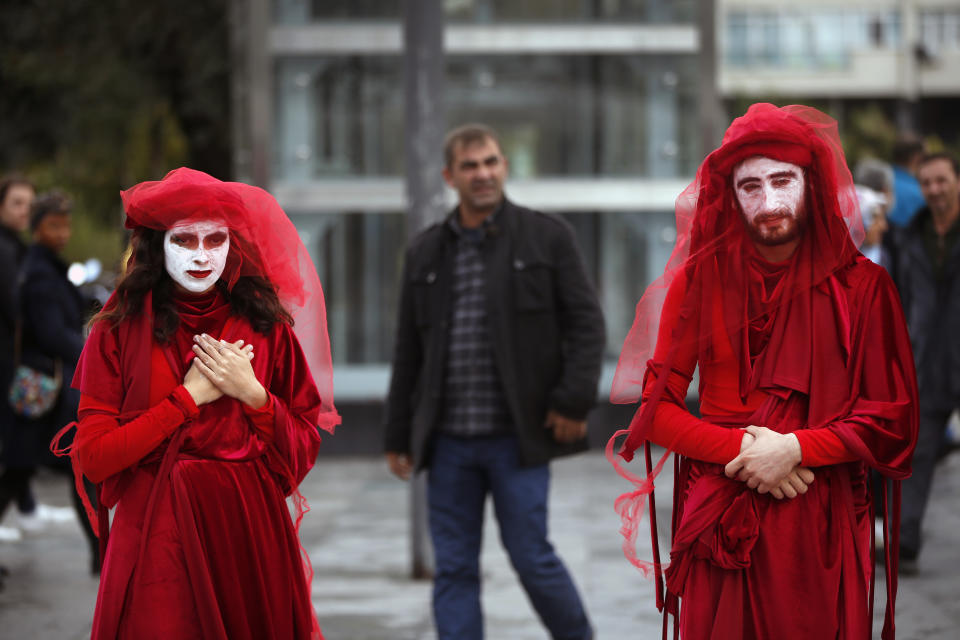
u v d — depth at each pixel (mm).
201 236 6273
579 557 13805
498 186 9609
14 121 34812
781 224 6098
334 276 23469
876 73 96438
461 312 9492
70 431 13523
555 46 23547
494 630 10789
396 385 10023
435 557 9516
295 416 6668
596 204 23578
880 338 6129
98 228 41156
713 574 6133
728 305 6234
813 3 96875
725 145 6195
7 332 13875
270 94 23281
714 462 6137
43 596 12523
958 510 16016
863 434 5949
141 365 6227
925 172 12602
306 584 6660
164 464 6164
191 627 6074
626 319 23594
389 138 23453
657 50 23578
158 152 37062
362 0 23219
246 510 6301
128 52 33031
